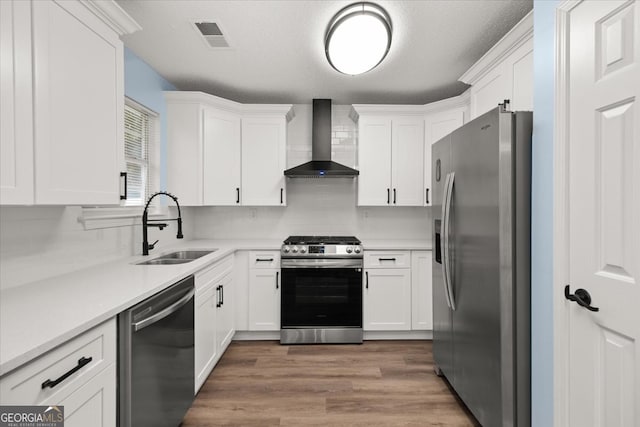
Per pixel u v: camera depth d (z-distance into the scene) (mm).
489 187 1550
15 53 1067
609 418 1042
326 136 3420
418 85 3043
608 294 1034
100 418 1131
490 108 2281
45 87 1175
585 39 1115
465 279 1823
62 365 955
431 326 3084
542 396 1371
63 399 960
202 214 3598
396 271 3078
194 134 2941
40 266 1592
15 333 924
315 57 2490
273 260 3039
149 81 2633
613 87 1012
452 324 2031
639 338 940
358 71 2330
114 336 1207
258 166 3305
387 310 3078
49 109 1192
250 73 2785
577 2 1140
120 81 1615
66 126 1275
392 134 3307
